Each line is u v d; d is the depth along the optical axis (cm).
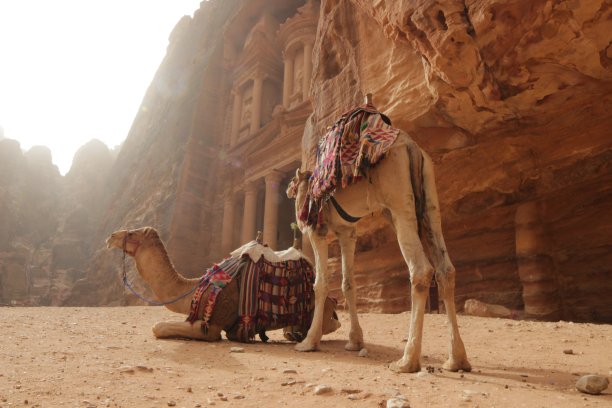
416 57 1439
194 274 4594
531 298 1400
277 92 4919
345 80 1817
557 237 1431
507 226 1577
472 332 773
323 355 540
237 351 542
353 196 534
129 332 728
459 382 379
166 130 6281
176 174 5238
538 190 1445
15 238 8444
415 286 428
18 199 9244
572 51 1063
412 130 1491
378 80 1598
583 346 616
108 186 9112
